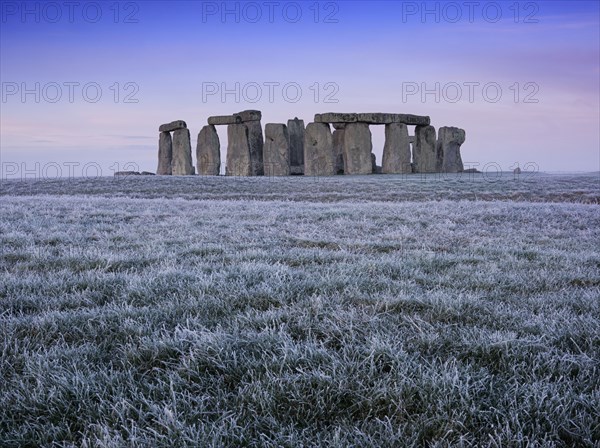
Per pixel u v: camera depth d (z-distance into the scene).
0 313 4.46
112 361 3.46
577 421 2.69
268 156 42.28
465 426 2.65
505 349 3.54
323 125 42.34
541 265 6.57
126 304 4.57
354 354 3.37
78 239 8.69
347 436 2.59
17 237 8.52
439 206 15.55
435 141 46.91
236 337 3.66
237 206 15.91
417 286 5.22
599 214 13.44
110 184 31.56
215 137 44.97
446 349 3.61
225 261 6.77
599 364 3.34
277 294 4.84
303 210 14.10
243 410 2.82
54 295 5.02
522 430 2.60
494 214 13.23
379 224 11.34
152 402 2.83
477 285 5.41
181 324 4.02
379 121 44.06
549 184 29.11
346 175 41.12
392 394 2.92
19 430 2.67
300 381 3.06
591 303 4.64
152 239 8.74
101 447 2.46
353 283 5.31
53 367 3.29
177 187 29.47
